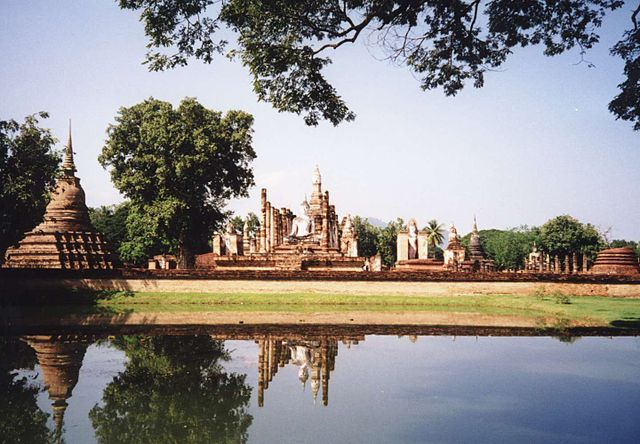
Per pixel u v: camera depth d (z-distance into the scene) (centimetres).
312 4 1609
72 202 3450
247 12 1614
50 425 925
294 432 880
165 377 1275
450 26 1680
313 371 1340
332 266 3616
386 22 1563
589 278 3145
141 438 859
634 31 1659
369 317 2411
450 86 1842
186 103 4662
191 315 2439
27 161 3978
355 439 848
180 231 4875
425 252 5216
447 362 1445
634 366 1397
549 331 2008
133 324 2136
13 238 4097
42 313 2492
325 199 4050
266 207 4412
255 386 1191
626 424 923
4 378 1259
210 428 912
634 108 1780
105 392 1142
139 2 1616
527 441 840
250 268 3791
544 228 8200
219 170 4809
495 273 3156
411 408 1016
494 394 1126
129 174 4650
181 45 1688
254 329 2017
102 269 3081
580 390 1152
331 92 1809
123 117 4731
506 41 1703
